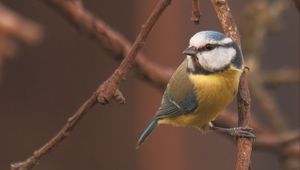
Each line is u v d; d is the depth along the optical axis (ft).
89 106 18.85
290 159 31.71
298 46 44.21
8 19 30.76
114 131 39.86
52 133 39.91
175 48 39.47
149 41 39.34
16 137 39.93
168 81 28.48
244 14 35.83
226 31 20.97
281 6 35.68
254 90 33.96
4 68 39.04
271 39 44.21
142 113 39.73
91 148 39.81
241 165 18.67
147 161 40.04
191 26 39.96
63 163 39.65
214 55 24.84
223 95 25.48
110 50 27.76
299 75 35.86
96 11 39.50
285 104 44.93
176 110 26.53
